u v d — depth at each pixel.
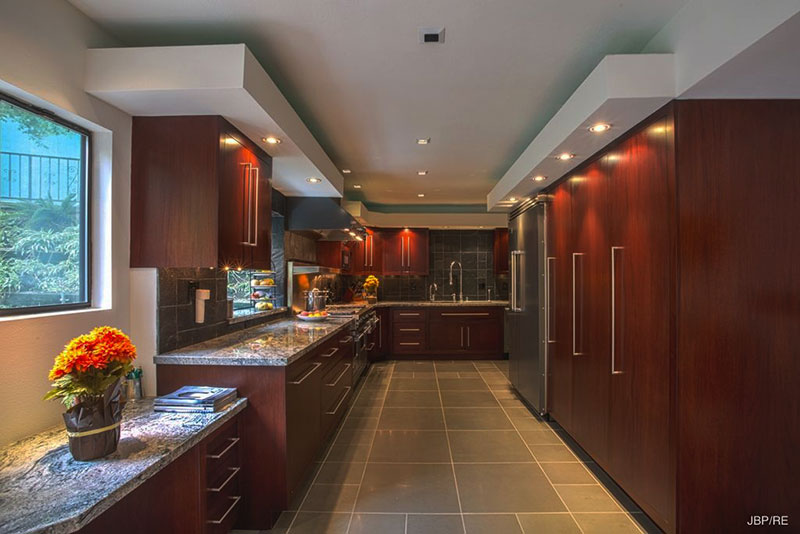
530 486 2.46
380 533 2.00
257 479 2.06
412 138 3.37
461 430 3.38
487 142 3.48
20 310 1.52
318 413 2.69
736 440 1.78
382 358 6.28
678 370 1.79
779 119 1.79
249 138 2.36
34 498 1.10
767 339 1.78
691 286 1.78
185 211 2.03
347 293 6.50
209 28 1.85
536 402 3.69
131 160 2.04
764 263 1.78
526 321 3.98
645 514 2.16
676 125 1.79
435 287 6.93
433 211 6.78
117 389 1.39
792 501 1.77
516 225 4.38
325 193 3.84
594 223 2.64
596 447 2.61
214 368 2.09
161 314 2.13
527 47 2.02
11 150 1.50
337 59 2.13
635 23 1.82
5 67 1.39
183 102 1.88
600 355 2.55
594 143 2.40
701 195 1.78
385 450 2.98
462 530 2.02
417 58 2.12
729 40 1.46
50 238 1.66
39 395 1.54
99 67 1.75
